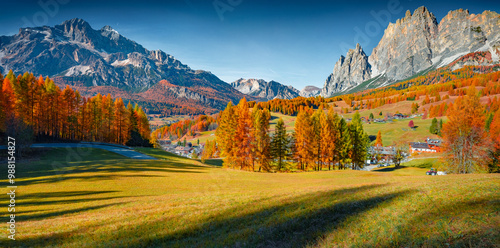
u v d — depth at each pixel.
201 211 13.60
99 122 69.69
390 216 9.16
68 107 63.53
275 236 9.05
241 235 9.49
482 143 33.41
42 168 32.41
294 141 50.69
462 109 34.75
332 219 9.99
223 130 46.84
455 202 9.69
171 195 20.45
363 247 6.79
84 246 9.65
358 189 16.19
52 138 58.16
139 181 27.41
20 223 13.03
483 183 12.93
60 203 18.19
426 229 7.21
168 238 10.21
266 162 45.34
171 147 142.25
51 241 10.34
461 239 6.18
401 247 6.42
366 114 197.00
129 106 85.69
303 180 29.12
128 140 80.06
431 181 16.94
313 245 7.63
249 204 14.36
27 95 52.91
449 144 35.72
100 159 42.59
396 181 19.72
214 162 64.06
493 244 5.59
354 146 52.34
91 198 19.95
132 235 10.70
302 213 11.34
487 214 7.53
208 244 9.01
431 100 190.50
